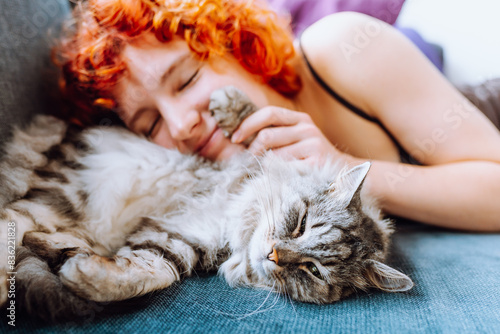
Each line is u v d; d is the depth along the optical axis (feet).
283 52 4.45
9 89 3.83
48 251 3.01
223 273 3.67
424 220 4.61
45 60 4.55
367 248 3.76
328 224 3.71
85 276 2.58
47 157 3.99
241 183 4.10
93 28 3.98
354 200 3.89
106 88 4.15
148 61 3.76
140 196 4.04
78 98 4.56
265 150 3.87
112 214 3.92
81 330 2.29
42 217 3.45
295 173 3.99
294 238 3.65
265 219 3.78
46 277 2.67
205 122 3.87
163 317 2.54
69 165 4.06
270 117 3.72
